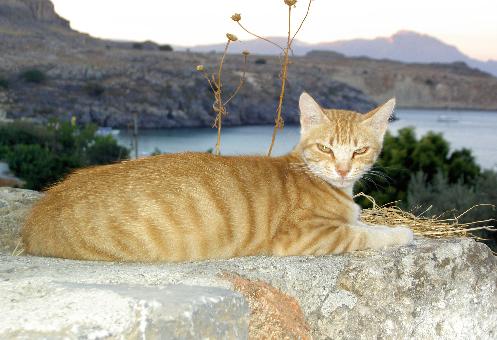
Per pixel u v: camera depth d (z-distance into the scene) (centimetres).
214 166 85
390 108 98
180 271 73
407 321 79
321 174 92
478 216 216
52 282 64
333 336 76
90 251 80
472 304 84
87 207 81
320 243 84
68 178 89
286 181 89
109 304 59
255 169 88
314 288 77
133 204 80
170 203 80
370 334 77
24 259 77
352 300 78
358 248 85
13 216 101
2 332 55
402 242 86
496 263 88
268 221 84
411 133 292
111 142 685
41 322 56
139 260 80
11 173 395
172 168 83
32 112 2039
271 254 84
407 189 260
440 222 103
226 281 71
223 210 81
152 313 58
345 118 96
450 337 82
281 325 72
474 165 296
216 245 81
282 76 109
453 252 84
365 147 95
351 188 95
